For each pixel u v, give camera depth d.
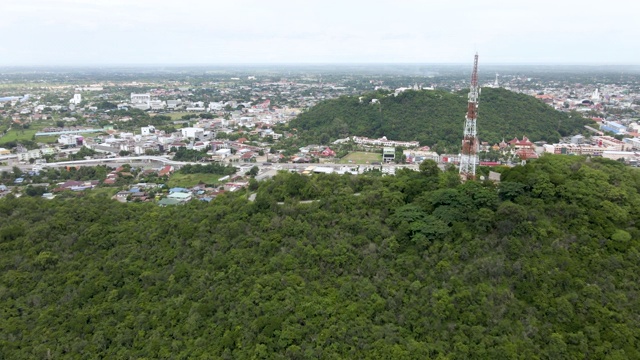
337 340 82.19
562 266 89.56
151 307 96.31
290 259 99.88
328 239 105.25
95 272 106.00
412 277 92.56
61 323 94.81
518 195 107.06
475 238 96.81
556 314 82.62
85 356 87.12
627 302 82.94
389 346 78.94
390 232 104.06
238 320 88.62
